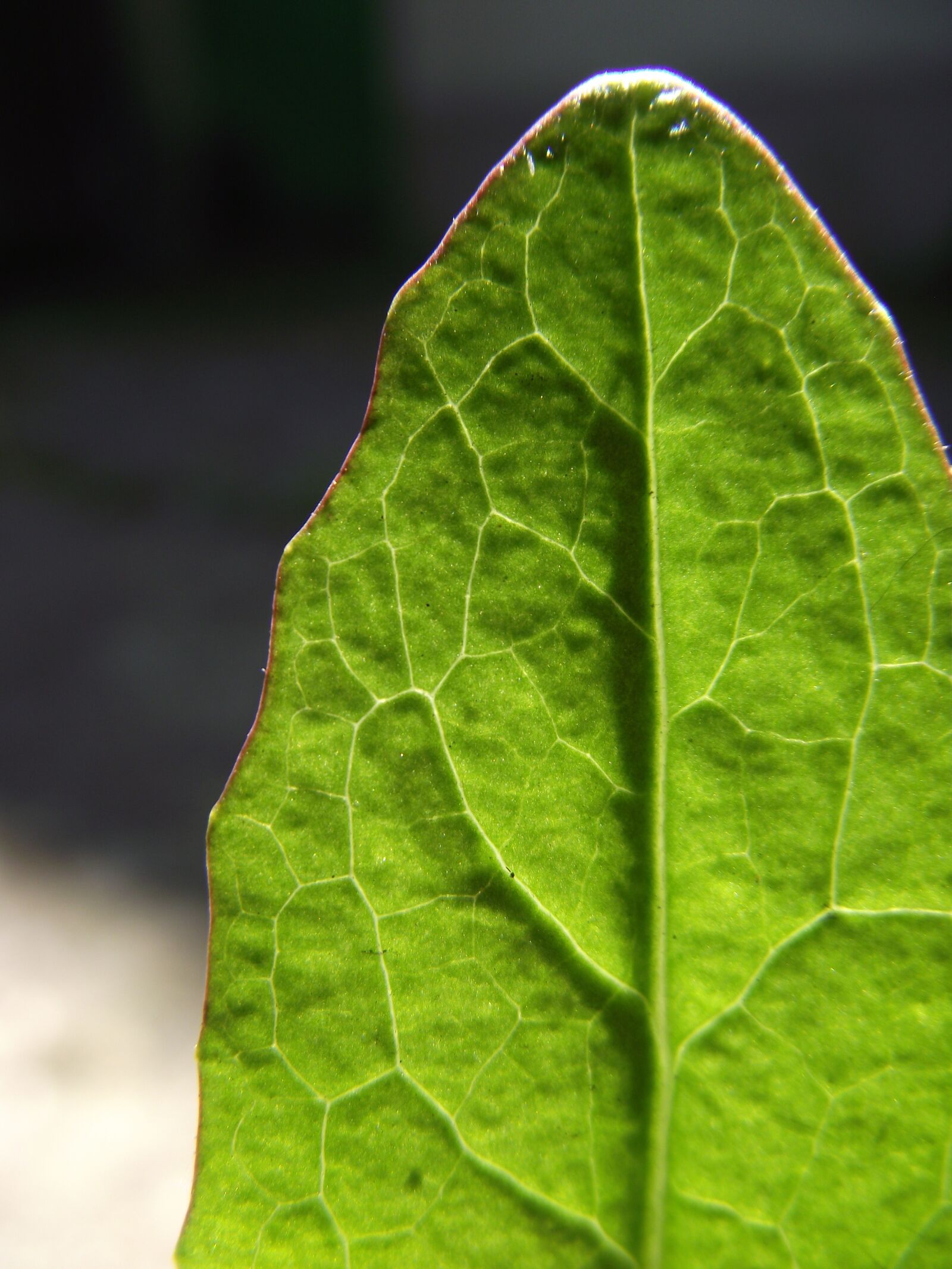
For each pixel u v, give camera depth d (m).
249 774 0.11
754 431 0.11
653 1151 0.12
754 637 0.11
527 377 0.11
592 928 0.12
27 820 0.81
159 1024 0.62
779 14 2.67
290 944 0.12
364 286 2.85
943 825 0.11
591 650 0.11
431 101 3.03
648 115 0.11
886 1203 0.12
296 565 0.11
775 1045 0.12
